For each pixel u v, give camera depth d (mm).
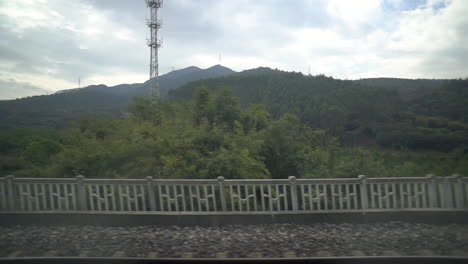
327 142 14125
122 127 13266
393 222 7387
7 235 6559
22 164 15062
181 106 16609
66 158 10344
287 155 12844
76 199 7688
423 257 5094
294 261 5062
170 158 9898
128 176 9742
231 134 12820
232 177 9867
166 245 5949
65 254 5508
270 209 7547
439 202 7797
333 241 6125
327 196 8203
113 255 5453
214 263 5039
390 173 10500
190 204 7902
